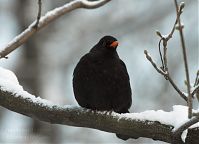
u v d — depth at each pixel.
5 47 7.73
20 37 7.79
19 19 15.93
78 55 16.61
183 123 6.49
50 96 14.73
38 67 15.12
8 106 7.10
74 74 8.48
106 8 17.81
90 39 17.11
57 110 7.11
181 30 5.61
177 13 5.60
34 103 7.07
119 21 17.80
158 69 6.49
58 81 15.44
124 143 14.46
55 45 15.99
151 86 16.36
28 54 15.25
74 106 7.16
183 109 6.85
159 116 6.85
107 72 8.30
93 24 17.41
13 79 7.25
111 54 8.38
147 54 6.49
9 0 16.22
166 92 16.25
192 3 18.44
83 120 7.10
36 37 15.46
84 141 14.50
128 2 18.09
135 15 18.00
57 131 14.15
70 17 17.09
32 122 14.03
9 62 15.14
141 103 16.03
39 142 13.20
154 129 6.81
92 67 8.30
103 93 8.30
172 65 17.27
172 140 6.76
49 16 8.13
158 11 18.17
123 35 17.70
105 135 14.66
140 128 6.87
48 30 16.00
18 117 14.29
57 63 15.84
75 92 8.50
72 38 16.80
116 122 6.98
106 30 17.50
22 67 15.02
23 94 7.09
